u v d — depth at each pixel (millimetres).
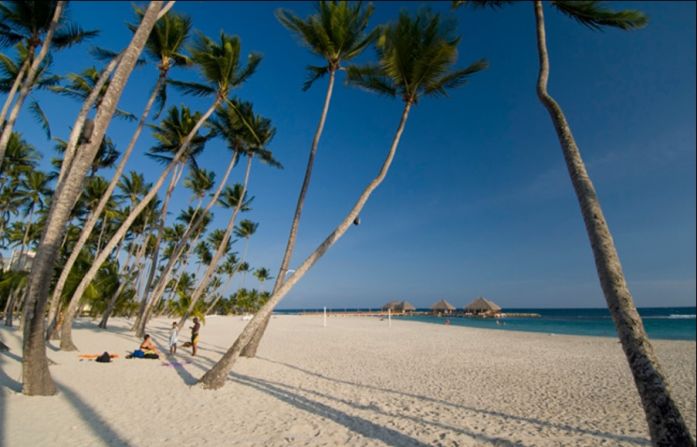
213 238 43312
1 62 12570
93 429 4992
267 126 17562
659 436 2555
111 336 16422
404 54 8828
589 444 5223
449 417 6398
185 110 17672
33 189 25078
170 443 4684
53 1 11250
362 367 11477
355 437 5230
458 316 79500
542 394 8281
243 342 8078
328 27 11023
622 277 3205
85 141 6336
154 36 13625
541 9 5617
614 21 5895
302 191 11086
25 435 4609
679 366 12758
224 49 14250
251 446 4730
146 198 12805
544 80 5062
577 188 3902
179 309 34938
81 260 15797
